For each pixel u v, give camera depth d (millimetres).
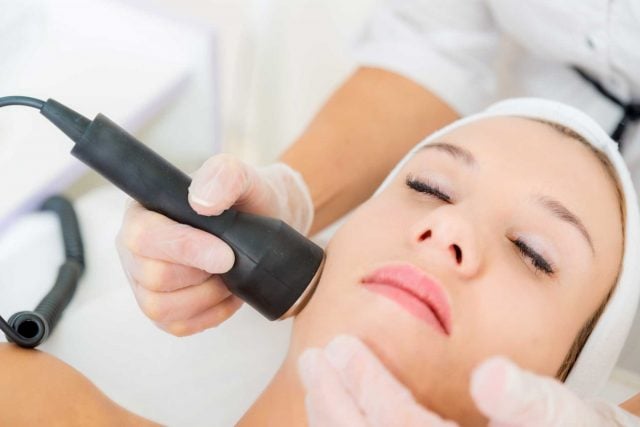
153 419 901
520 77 1104
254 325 985
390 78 1136
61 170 1019
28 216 1031
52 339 927
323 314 694
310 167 1074
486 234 719
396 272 672
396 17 1166
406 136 1114
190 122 1217
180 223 682
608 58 933
